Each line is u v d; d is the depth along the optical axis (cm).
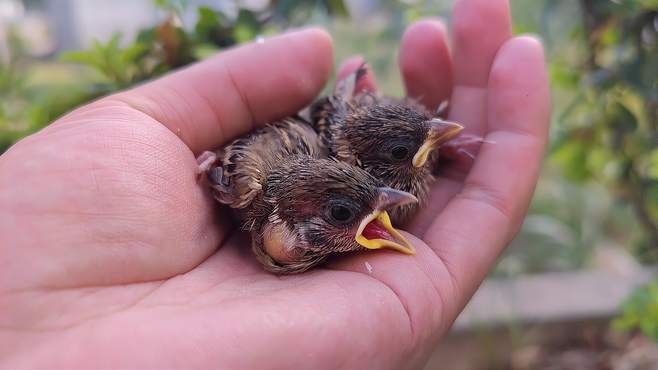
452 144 19
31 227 14
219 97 18
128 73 20
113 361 13
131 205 15
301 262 16
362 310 14
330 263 16
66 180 14
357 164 18
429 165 18
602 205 34
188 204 16
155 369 13
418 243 16
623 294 27
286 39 18
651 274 25
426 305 15
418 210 18
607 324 27
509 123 17
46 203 14
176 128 17
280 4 21
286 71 18
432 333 16
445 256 16
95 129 15
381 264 16
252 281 16
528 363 26
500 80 18
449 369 26
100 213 14
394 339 15
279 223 16
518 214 17
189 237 16
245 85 18
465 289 16
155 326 14
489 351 26
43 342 13
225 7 22
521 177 17
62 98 19
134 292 15
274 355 14
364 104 19
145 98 17
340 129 18
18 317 14
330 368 14
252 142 17
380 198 16
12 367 13
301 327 14
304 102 19
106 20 74
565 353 26
